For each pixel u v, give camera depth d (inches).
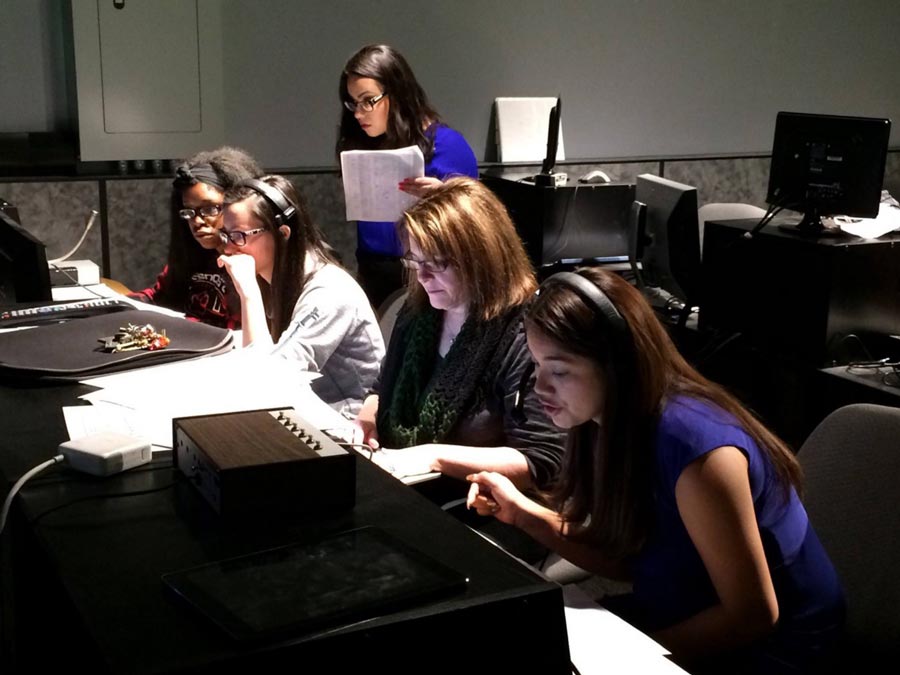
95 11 162.1
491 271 75.0
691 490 55.2
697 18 221.3
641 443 56.9
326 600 34.7
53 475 48.2
